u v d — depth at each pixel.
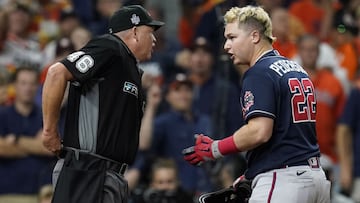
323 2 42.19
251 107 20.42
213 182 30.59
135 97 21.73
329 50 38.69
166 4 48.44
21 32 40.31
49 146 21.41
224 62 31.47
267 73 20.62
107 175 21.41
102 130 21.33
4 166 32.91
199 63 36.72
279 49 37.44
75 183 21.31
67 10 42.38
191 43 41.97
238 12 21.09
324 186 20.98
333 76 36.94
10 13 40.12
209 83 36.62
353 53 39.81
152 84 35.44
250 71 20.81
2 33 39.16
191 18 42.84
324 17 41.81
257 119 20.34
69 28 40.28
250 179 21.22
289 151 20.67
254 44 21.00
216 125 32.16
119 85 21.47
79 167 21.34
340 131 35.75
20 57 39.28
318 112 36.31
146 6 44.84
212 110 34.66
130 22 21.88
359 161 35.50
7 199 32.81
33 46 40.41
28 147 33.06
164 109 36.97
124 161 21.69
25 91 33.28
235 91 32.56
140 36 21.91
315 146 21.08
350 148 35.75
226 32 21.23
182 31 43.28
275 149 20.73
